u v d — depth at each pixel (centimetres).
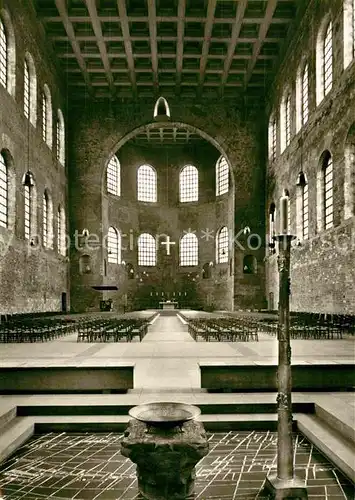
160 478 508
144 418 532
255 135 3997
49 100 3250
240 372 912
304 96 2888
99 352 1346
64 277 3700
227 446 704
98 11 2852
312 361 985
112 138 3966
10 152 2395
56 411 817
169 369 1089
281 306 545
